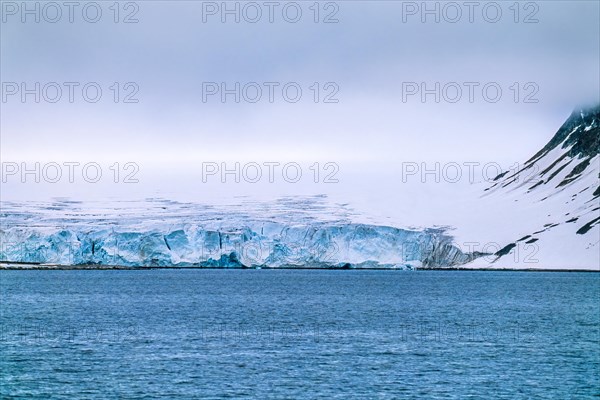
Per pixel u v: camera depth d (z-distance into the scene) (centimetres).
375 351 12375
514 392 9562
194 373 10462
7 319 17438
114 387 9669
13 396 9212
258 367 10900
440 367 10994
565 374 10581
